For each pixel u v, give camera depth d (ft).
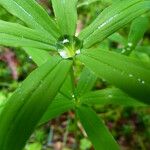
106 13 0.70
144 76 0.59
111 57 0.64
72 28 0.70
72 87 0.80
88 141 1.47
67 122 1.57
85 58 0.65
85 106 0.82
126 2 0.70
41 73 0.63
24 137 0.55
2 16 1.63
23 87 0.61
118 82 0.59
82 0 1.72
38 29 0.70
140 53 1.28
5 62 1.73
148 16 1.09
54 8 0.71
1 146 0.54
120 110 1.60
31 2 0.72
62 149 1.52
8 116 0.57
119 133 1.59
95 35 0.68
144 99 0.57
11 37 0.67
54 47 0.69
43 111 0.58
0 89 1.61
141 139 1.57
